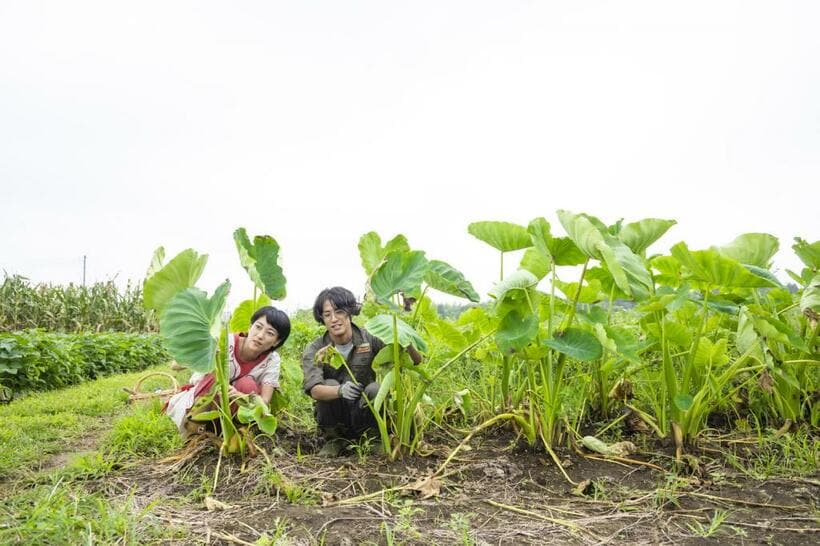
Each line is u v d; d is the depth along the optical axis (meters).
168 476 3.48
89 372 9.78
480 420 4.54
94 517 2.71
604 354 4.44
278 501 3.05
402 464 3.62
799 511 2.94
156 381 8.07
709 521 2.85
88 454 3.89
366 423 4.02
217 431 3.97
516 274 3.74
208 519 2.81
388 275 3.75
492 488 3.29
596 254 3.38
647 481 3.39
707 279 3.59
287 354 7.22
